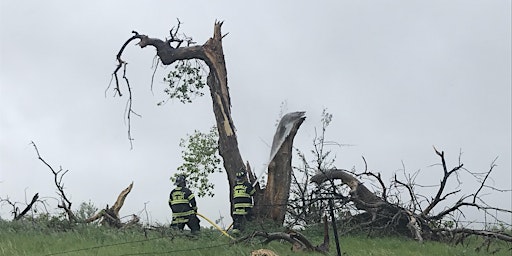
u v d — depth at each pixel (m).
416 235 15.30
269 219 16.72
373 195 16.92
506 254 13.68
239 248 12.52
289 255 12.13
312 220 16.86
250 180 18.08
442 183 16.20
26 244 12.04
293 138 17.41
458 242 15.26
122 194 17.05
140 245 12.62
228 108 18.59
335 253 12.62
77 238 13.14
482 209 15.52
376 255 12.57
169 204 16.16
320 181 17.64
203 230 15.95
